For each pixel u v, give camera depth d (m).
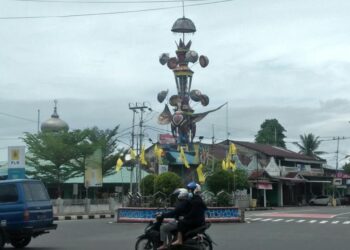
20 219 15.59
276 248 15.45
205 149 47.72
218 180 38.94
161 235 12.95
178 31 46.44
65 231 22.83
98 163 43.16
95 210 40.97
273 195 65.69
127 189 52.91
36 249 15.73
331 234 20.56
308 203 71.31
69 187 50.56
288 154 73.31
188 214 12.81
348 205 71.88
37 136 46.12
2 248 15.57
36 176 45.19
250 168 65.12
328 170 83.06
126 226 26.36
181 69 46.34
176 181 32.62
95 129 48.62
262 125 95.81
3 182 15.95
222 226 25.66
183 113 46.06
